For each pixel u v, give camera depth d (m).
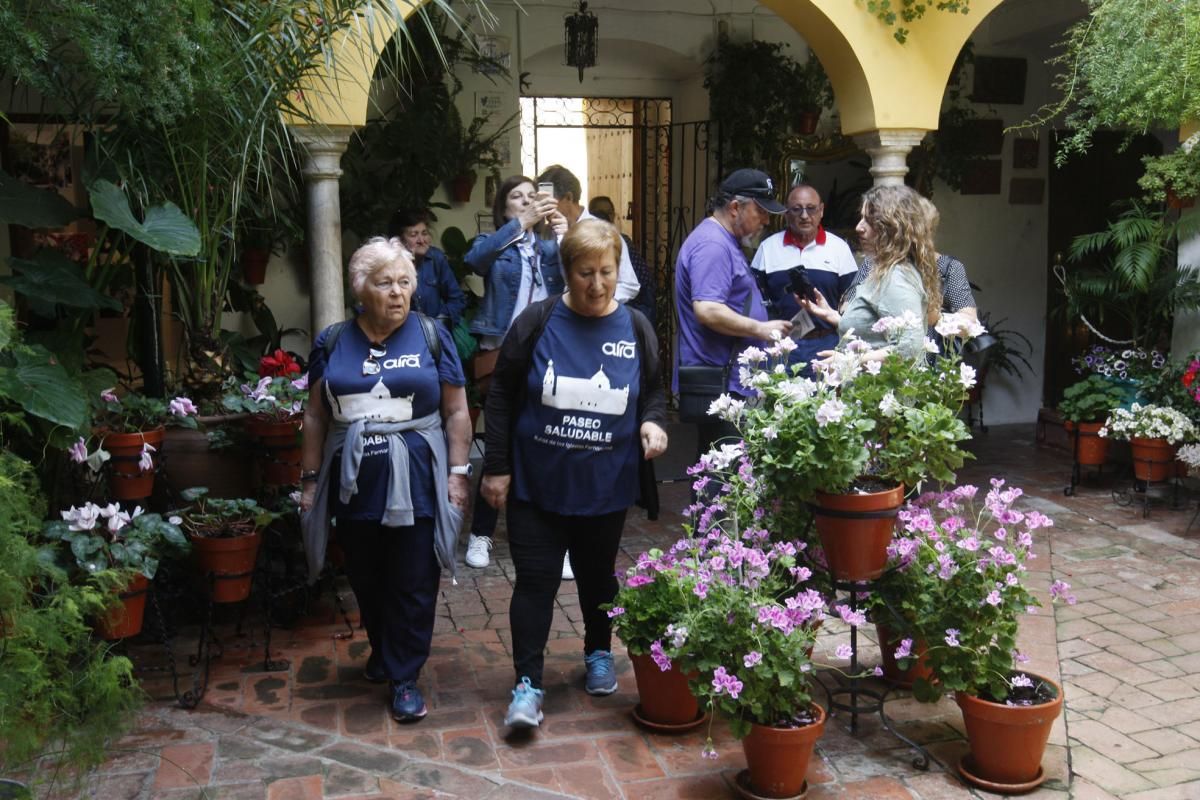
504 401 3.63
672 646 3.23
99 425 4.31
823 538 3.33
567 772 3.37
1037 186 8.91
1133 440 6.23
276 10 4.48
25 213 4.30
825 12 6.18
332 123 5.50
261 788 3.27
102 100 4.26
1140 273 6.73
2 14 3.69
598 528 3.67
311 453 3.79
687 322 4.48
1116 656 4.23
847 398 3.36
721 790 3.27
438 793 3.25
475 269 5.21
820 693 3.87
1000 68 8.66
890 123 6.42
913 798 3.21
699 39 8.45
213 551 3.95
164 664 4.19
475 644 4.41
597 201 7.52
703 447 4.55
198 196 4.81
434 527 3.68
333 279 5.74
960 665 3.26
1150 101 5.61
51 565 3.04
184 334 5.14
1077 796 3.22
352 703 3.86
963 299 4.72
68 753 2.95
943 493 3.66
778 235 5.21
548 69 8.65
